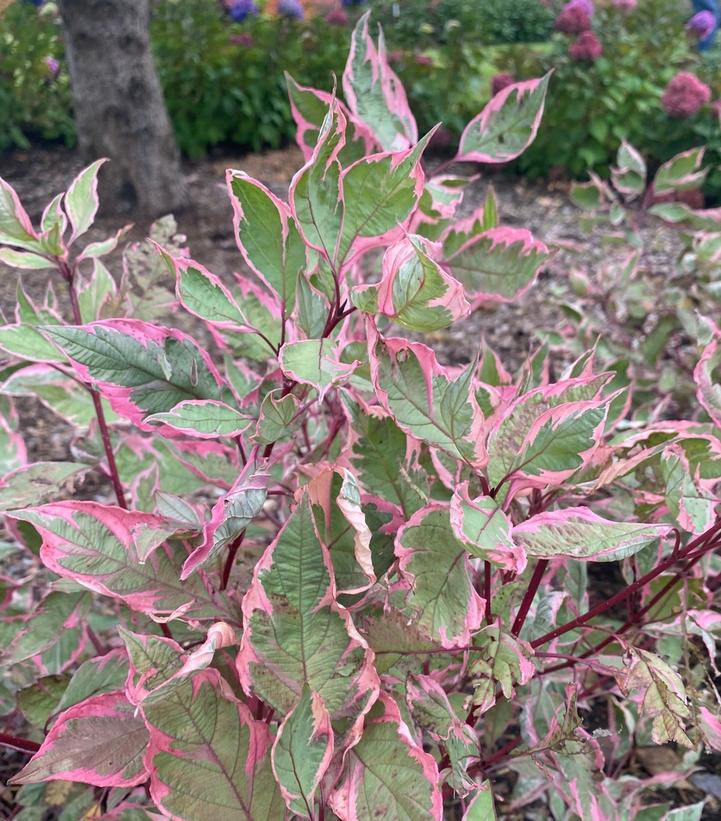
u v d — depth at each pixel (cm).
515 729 66
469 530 28
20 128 250
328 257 29
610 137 243
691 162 93
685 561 46
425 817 27
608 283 104
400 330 79
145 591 34
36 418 115
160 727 29
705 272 95
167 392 34
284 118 262
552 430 30
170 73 243
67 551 32
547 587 52
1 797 53
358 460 35
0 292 144
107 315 47
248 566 45
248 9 293
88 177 42
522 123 45
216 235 181
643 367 100
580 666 49
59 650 47
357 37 43
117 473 48
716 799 64
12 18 276
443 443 31
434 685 34
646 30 297
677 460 34
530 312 153
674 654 49
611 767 64
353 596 34
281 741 27
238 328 34
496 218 48
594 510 48
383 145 44
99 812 45
